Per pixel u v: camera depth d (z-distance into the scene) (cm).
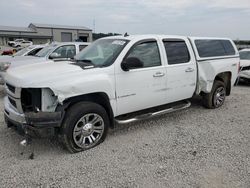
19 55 969
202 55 615
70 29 8000
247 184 330
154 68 505
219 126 550
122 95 462
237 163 385
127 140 469
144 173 356
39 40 7694
